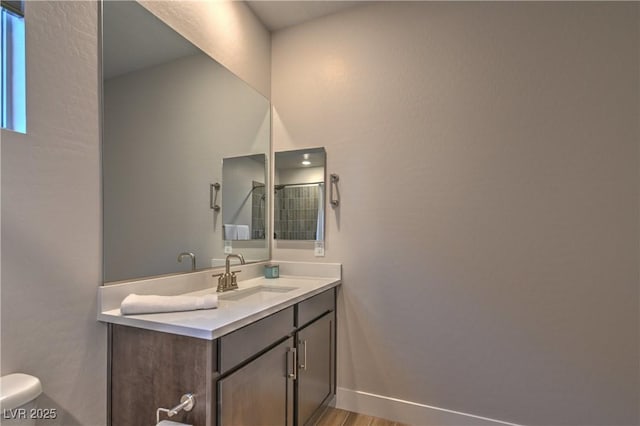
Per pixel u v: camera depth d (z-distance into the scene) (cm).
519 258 177
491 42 186
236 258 205
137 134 145
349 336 212
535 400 172
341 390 213
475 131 188
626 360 158
